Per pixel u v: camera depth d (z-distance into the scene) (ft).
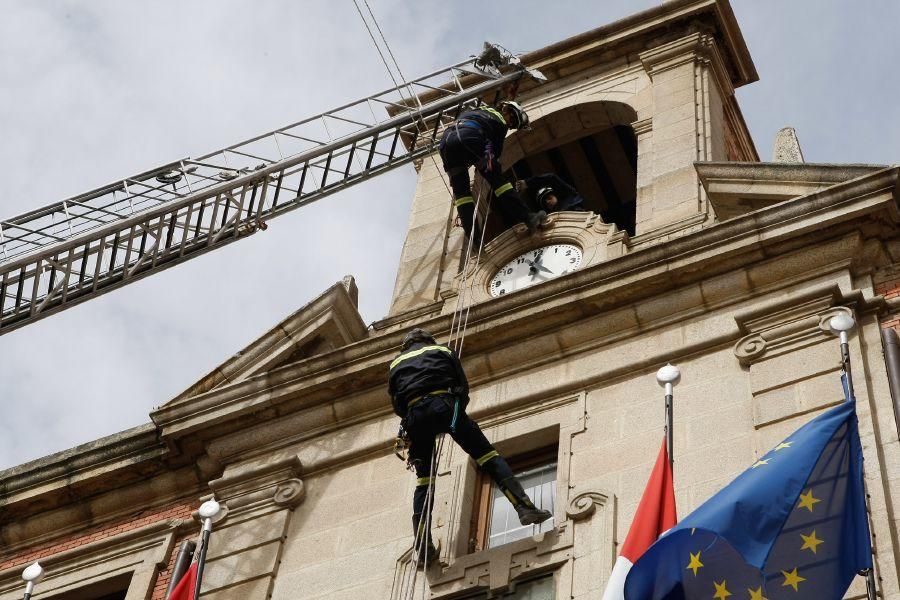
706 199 75.51
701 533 52.44
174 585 68.18
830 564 51.29
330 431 71.36
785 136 79.51
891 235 65.82
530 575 59.82
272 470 70.33
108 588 72.02
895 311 63.41
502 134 79.87
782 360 62.85
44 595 72.33
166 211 79.82
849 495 52.54
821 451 52.95
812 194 66.64
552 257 75.82
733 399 62.75
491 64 88.58
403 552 63.77
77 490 75.36
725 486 57.62
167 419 73.72
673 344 66.39
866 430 58.39
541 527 62.75
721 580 52.01
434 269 80.79
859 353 61.62
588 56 89.40
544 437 65.98
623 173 91.97
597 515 60.54
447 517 63.57
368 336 76.02
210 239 81.41
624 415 64.49
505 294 70.18
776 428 60.34
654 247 68.28
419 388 61.05
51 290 78.18
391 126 85.30
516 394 67.82
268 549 66.90
